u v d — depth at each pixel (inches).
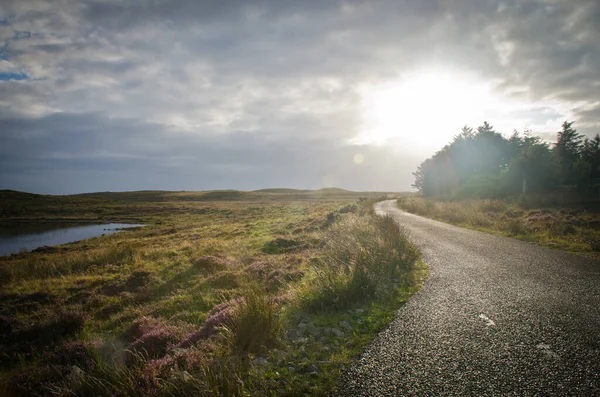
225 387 145.3
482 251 450.0
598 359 159.0
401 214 1131.9
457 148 1987.0
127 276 502.9
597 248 416.8
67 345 259.0
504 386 141.9
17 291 464.4
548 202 989.2
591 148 1563.7
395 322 221.9
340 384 151.6
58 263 644.7
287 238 702.5
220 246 706.2
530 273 324.5
